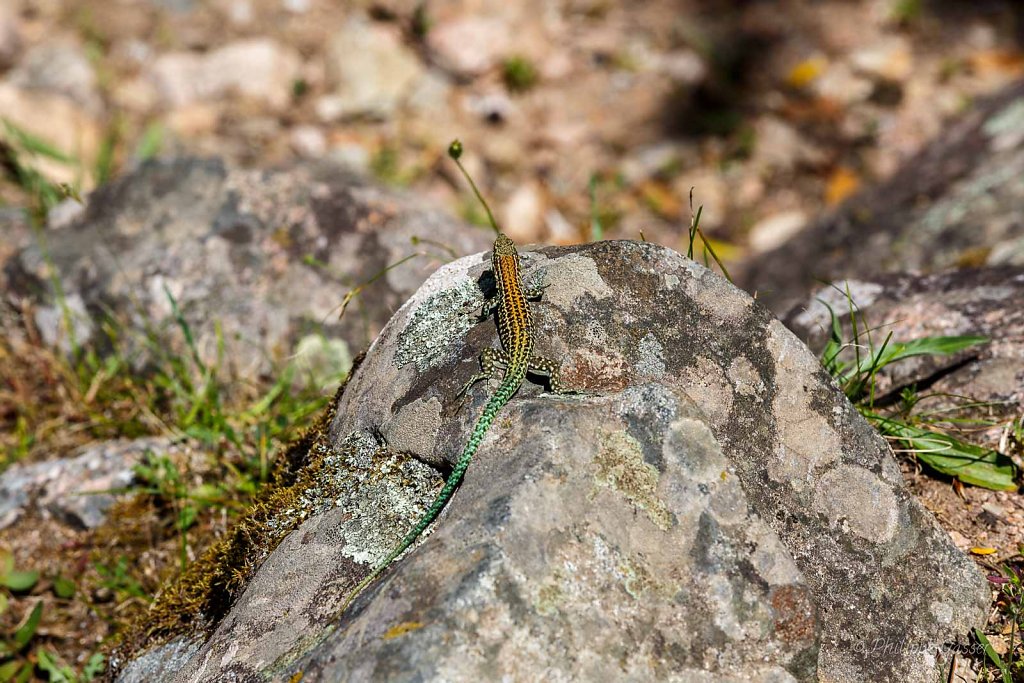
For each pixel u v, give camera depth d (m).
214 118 11.12
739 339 3.65
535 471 2.99
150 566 5.19
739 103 11.96
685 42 12.90
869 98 11.77
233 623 3.33
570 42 12.80
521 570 2.78
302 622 3.24
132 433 5.91
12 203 8.87
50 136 9.89
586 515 2.95
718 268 9.09
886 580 3.43
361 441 3.81
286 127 11.13
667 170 11.06
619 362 3.58
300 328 6.27
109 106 11.03
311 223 6.73
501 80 11.97
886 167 10.76
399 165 10.67
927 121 11.26
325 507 3.62
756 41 12.87
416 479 3.58
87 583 5.23
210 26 12.32
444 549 2.85
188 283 6.41
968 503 4.16
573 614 2.78
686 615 2.88
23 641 4.95
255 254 6.55
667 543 2.97
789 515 3.43
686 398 3.27
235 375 6.04
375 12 12.62
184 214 6.81
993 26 12.88
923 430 4.40
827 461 3.52
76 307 6.44
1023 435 4.29
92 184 9.16
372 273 6.54
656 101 11.99
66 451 5.90
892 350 4.60
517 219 10.17
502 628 2.68
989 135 8.38
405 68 11.77
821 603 3.36
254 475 5.25
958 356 4.87
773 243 9.92
